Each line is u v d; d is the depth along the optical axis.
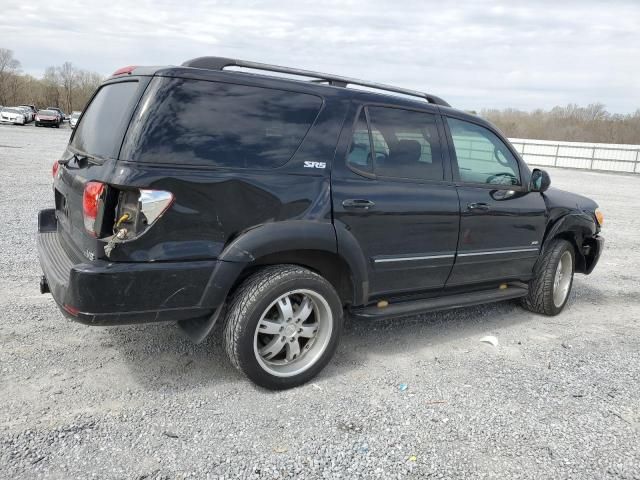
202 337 3.27
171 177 3.01
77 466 2.66
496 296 4.82
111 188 2.97
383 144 3.94
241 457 2.82
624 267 7.81
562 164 30.45
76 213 3.35
